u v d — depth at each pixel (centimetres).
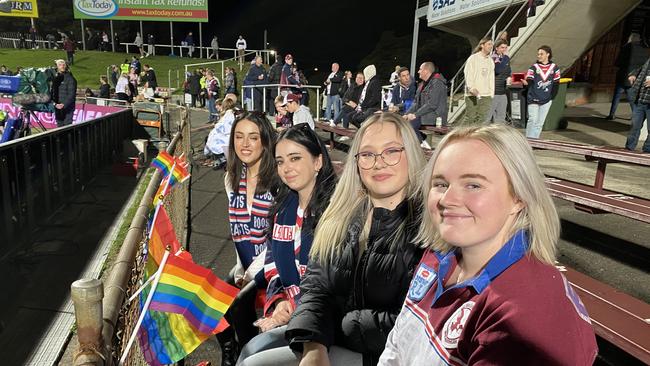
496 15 1166
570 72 1194
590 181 491
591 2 859
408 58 3572
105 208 537
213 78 1502
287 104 675
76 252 400
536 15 891
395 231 150
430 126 639
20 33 3566
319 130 1090
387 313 150
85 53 3278
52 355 255
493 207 90
